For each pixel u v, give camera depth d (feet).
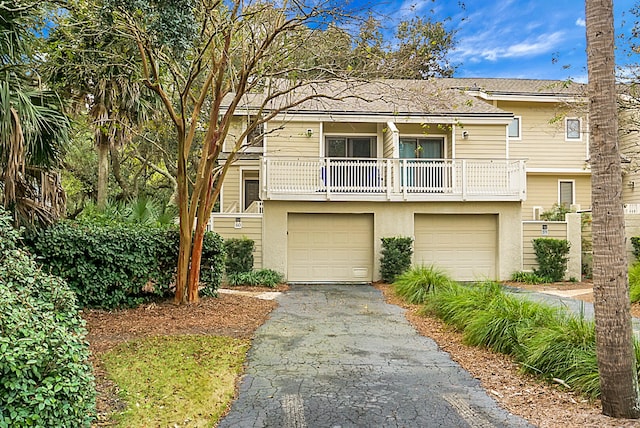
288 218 47.01
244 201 61.16
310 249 47.24
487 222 47.98
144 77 28.58
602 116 13.12
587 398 14.52
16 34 21.08
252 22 28.94
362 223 47.57
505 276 47.09
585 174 63.16
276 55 30.37
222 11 28.40
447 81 66.33
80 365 11.39
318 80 31.24
